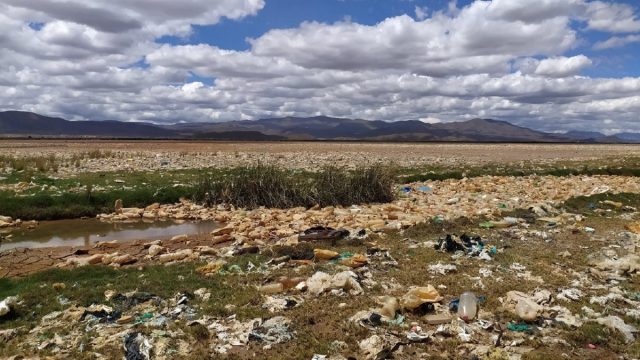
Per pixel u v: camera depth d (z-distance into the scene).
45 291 11.02
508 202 22.64
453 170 36.69
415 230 17.00
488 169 37.84
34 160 36.69
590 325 9.02
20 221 20.58
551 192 26.34
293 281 11.35
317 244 15.06
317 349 8.16
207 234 18.28
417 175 32.84
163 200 24.67
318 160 44.94
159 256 14.50
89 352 8.12
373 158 48.75
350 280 11.04
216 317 9.55
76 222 21.39
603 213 20.77
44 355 8.09
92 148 64.50
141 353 7.93
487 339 8.59
